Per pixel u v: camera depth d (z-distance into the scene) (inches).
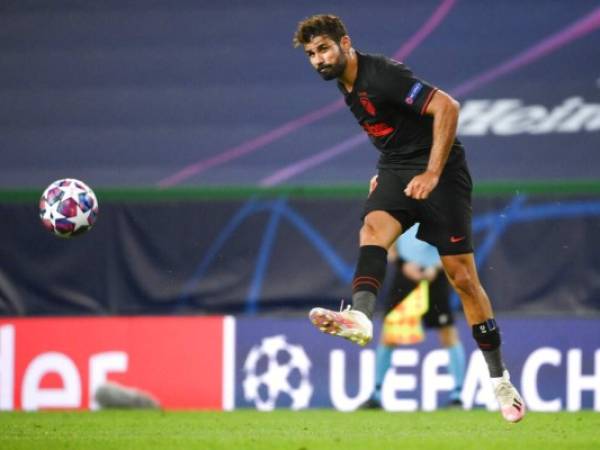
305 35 782.5
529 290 1299.2
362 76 786.2
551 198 1304.1
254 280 1337.4
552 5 1568.7
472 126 1480.1
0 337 1317.7
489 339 829.8
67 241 1355.8
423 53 1545.3
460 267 813.2
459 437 820.0
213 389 1298.0
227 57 1584.6
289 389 1285.7
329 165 1449.3
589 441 778.2
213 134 1510.8
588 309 1290.6
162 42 1608.0
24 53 1609.3
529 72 1513.3
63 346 1314.0
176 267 1349.7
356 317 736.3
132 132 1524.4
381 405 1263.5
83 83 1579.7
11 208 1360.7
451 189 799.7
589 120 1465.3
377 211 805.2
